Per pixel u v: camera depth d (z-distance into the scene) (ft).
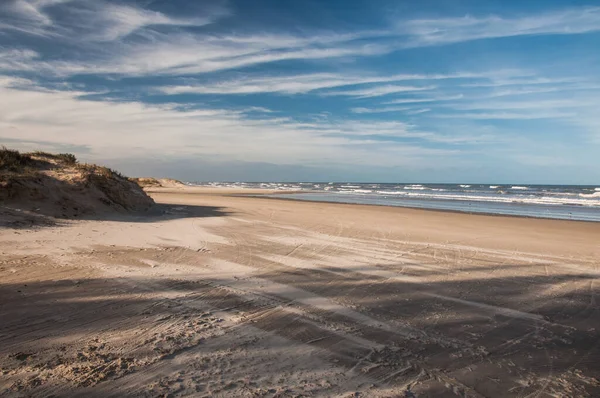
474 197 141.90
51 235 32.04
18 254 25.41
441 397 10.07
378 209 77.87
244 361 11.69
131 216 48.62
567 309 17.49
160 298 17.57
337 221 53.01
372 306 17.38
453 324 15.37
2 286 18.45
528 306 17.85
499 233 43.50
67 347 12.26
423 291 19.95
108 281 20.06
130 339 13.00
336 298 18.42
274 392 9.98
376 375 11.12
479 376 11.26
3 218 34.76
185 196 117.39
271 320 15.30
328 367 11.52
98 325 14.16
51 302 16.52
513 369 11.73
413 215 64.69
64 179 46.85
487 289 20.57
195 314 15.65
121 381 10.25
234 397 9.67
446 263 27.04
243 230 41.11
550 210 83.05
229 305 16.97
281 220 52.31
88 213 43.98
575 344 13.67
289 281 21.29
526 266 26.50
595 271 25.25
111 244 30.25
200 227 42.14
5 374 10.47
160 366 11.14
